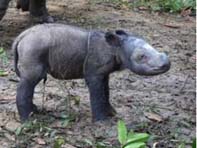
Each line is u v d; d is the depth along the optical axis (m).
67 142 5.27
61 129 5.52
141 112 6.07
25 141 5.26
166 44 9.12
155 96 6.72
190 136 5.58
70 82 6.85
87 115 5.84
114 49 5.27
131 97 6.60
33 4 9.75
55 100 6.24
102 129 5.51
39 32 5.36
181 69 7.91
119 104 6.31
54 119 5.70
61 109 5.96
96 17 10.41
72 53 5.32
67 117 5.69
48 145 5.23
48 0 11.45
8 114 5.84
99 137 5.38
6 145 5.21
